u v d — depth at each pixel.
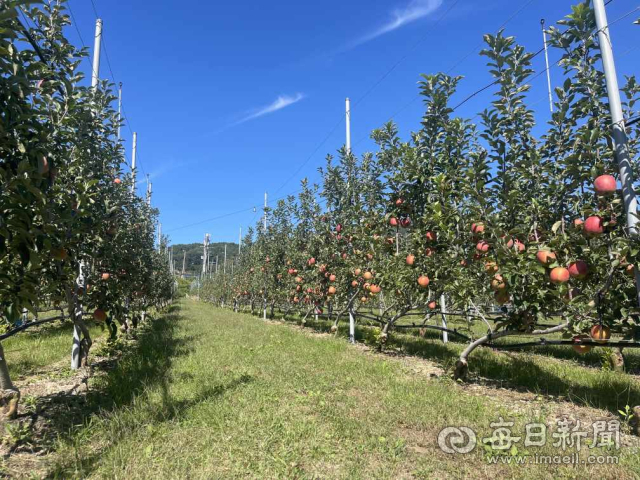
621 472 3.12
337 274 10.89
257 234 21.66
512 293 4.91
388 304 10.57
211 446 3.61
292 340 10.14
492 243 4.94
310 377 6.07
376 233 8.88
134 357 7.59
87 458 3.36
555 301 4.67
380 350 8.79
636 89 4.32
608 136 4.34
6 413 4.14
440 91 6.45
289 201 15.29
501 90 5.36
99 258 6.37
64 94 4.63
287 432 3.90
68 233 4.35
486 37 5.24
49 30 5.20
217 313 23.20
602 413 4.60
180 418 4.27
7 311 3.39
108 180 6.59
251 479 3.07
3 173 2.86
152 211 16.70
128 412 4.36
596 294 4.19
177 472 3.11
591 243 4.28
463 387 5.75
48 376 6.13
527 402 5.05
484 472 3.19
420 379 6.07
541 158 5.25
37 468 3.23
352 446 3.65
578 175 4.50
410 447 3.67
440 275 6.47
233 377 6.04
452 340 11.09
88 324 12.20
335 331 11.73
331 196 11.29
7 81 2.97
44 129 3.49
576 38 4.43
